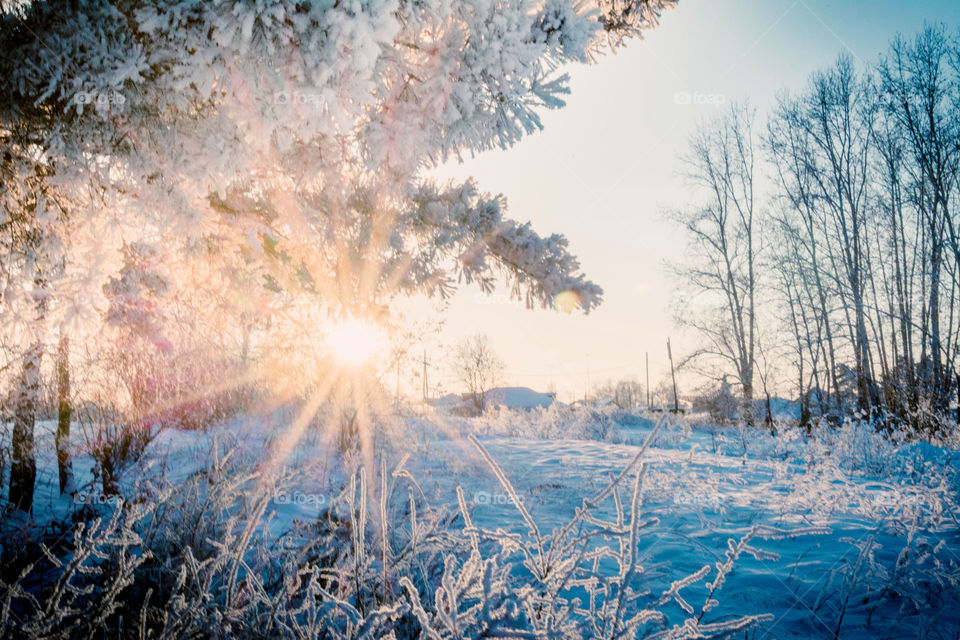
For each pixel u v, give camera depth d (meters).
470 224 6.32
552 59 3.56
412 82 3.50
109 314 3.73
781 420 13.99
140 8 2.95
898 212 15.59
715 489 5.72
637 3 5.19
